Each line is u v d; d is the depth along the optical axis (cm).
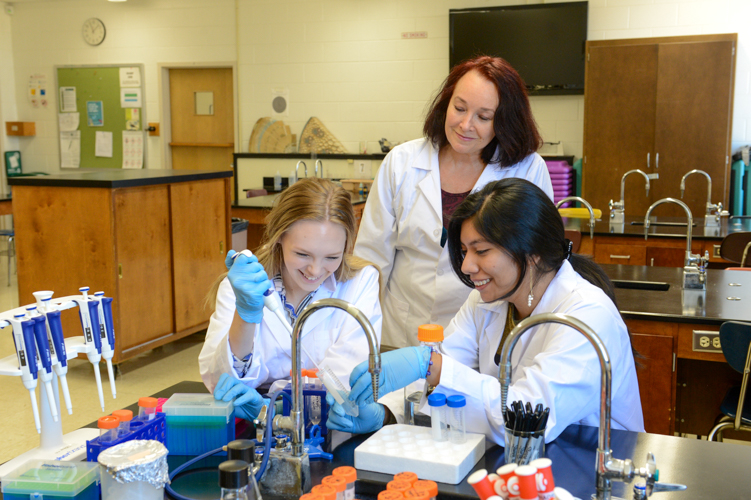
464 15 636
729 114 551
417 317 224
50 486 99
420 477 110
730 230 429
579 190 632
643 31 603
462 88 197
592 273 152
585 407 129
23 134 820
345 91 707
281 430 115
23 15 812
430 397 116
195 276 414
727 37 544
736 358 212
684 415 278
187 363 398
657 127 568
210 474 116
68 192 350
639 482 97
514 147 204
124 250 357
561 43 614
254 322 128
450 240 140
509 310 152
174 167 801
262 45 728
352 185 673
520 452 108
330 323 163
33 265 362
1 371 116
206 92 772
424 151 219
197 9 746
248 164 737
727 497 103
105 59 791
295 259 142
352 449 123
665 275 307
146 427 115
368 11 686
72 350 124
